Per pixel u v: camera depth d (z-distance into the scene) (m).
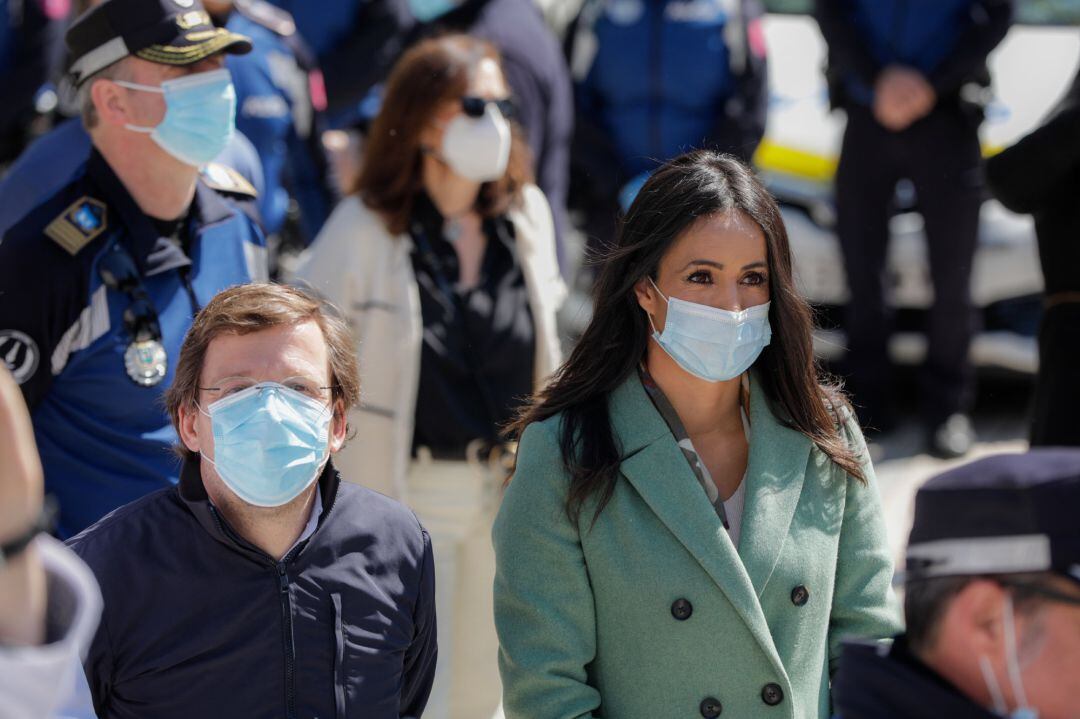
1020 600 5.32
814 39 22.73
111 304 9.85
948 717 5.39
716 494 8.24
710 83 19.12
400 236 11.70
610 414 8.30
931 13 18.80
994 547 5.34
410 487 11.72
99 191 9.98
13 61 18.27
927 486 5.58
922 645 5.57
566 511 8.09
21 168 11.42
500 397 11.84
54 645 4.73
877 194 19.33
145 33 10.03
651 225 8.20
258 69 15.61
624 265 8.33
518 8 16.77
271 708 7.69
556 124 16.64
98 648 7.56
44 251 9.62
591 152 19.45
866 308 19.52
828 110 19.80
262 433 7.64
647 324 8.42
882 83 18.84
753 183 8.27
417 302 11.63
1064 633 5.29
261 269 11.02
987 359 19.78
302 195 16.86
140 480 9.93
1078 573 5.21
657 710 7.98
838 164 19.59
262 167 15.71
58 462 9.83
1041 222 12.72
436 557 11.70
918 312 19.92
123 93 10.02
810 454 8.38
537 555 8.16
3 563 4.68
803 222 20.30
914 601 5.57
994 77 21.61
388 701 7.99
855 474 8.32
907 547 5.65
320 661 7.78
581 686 8.05
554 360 12.20
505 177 12.16
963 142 18.94
